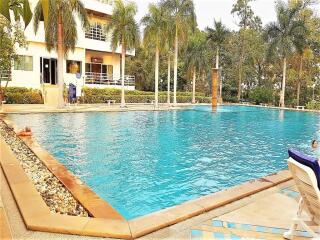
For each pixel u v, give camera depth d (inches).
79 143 391.5
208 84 1594.5
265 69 1569.9
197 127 587.8
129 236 124.0
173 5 989.8
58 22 751.7
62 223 131.4
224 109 1097.4
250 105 1317.7
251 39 1537.9
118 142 407.2
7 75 888.9
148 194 222.8
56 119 617.6
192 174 274.1
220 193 171.2
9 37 615.5
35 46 987.3
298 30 1157.1
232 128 591.2
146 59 1546.5
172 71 1592.0
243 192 172.7
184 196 220.8
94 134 462.3
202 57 1278.3
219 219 142.0
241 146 408.2
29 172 223.6
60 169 228.4
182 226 135.1
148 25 928.3
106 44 1179.9
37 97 942.4
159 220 136.6
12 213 146.1
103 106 928.3
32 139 356.5
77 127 526.6
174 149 374.6
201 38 1291.8
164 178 260.2
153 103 1182.3
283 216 145.9
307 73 1381.6
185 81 1657.2
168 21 948.6
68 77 1077.8
